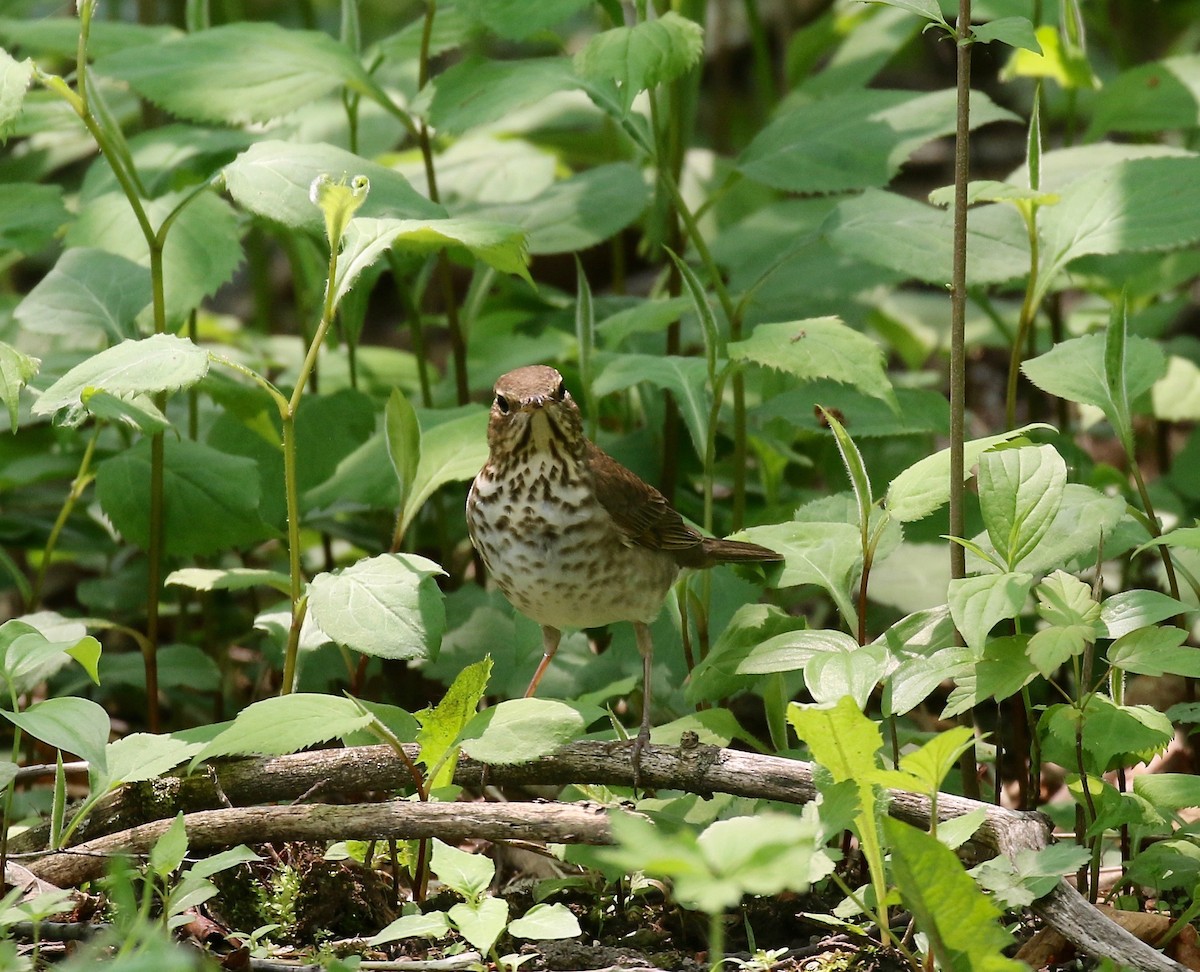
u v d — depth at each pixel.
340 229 7.69
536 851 7.93
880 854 6.68
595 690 10.54
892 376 14.70
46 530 12.81
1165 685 11.94
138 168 12.24
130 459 10.08
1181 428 17.08
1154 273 13.93
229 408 11.38
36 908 6.50
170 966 4.55
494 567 9.48
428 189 13.34
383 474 10.41
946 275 10.10
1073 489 8.07
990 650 7.30
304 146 9.21
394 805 7.58
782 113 14.55
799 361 8.84
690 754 7.89
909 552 11.22
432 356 20.30
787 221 14.79
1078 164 11.72
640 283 20.28
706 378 9.64
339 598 7.70
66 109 11.70
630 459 12.58
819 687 7.18
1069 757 7.59
